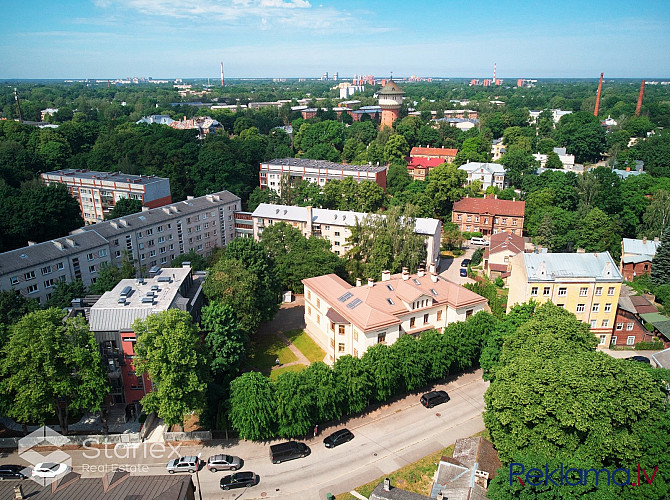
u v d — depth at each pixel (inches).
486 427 2340.1
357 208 5807.1
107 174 5821.9
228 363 2682.1
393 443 2459.4
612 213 5777.6
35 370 2266.2
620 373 1867.6
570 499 1576.0
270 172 7165.4
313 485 2185.0
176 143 6761.8
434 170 6688.0
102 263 3789.4
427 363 2736.2
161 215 4692.4
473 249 5659.5
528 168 7731.3
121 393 2630.4
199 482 2197.3
